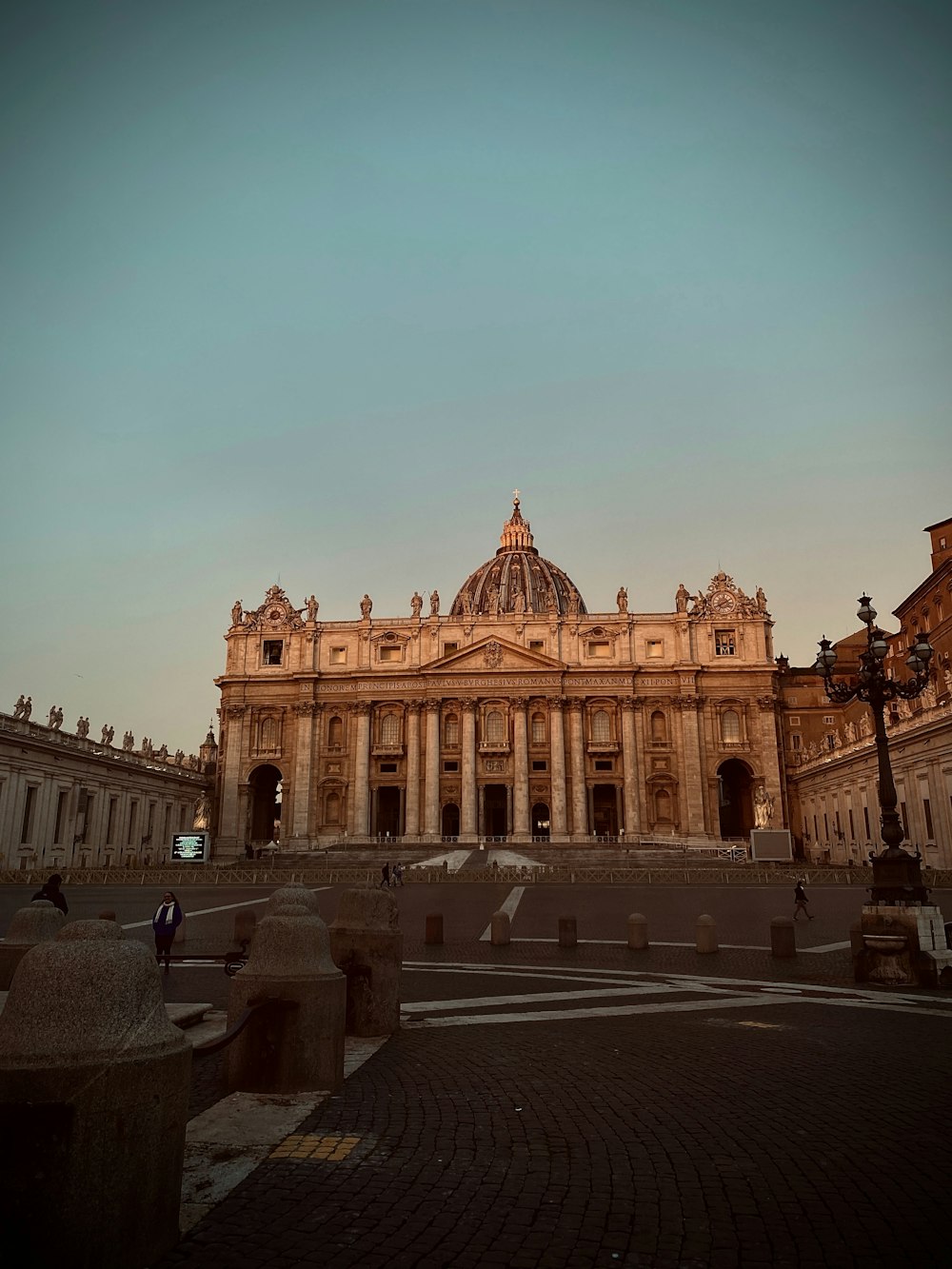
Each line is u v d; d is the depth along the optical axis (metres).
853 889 50.50
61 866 70.12
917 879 19.89
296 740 106.94
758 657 104.94
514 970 21.20
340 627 110.25
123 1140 5.49
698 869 63.28
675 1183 7.29
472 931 31.03
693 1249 6.15
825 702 110.81
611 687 104.56
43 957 5.69
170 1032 6.02
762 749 102.50
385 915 13.56
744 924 32.84
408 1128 8.64
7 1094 5.31
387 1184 7.22
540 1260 5.96
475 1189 7.14
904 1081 10.45
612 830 109.00
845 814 82.44
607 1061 11.47
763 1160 7.82
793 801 106.62
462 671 105.00
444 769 104.81
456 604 140.88
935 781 58.59
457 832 115.31
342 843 99.06
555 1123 8.83
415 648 108.06
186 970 20.83
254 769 107.81
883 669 21.69
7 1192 5.14
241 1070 9.93
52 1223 5.15
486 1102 9.53
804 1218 6.64
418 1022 14.18
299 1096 9.68
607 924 33.12
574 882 57.50
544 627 107.56
